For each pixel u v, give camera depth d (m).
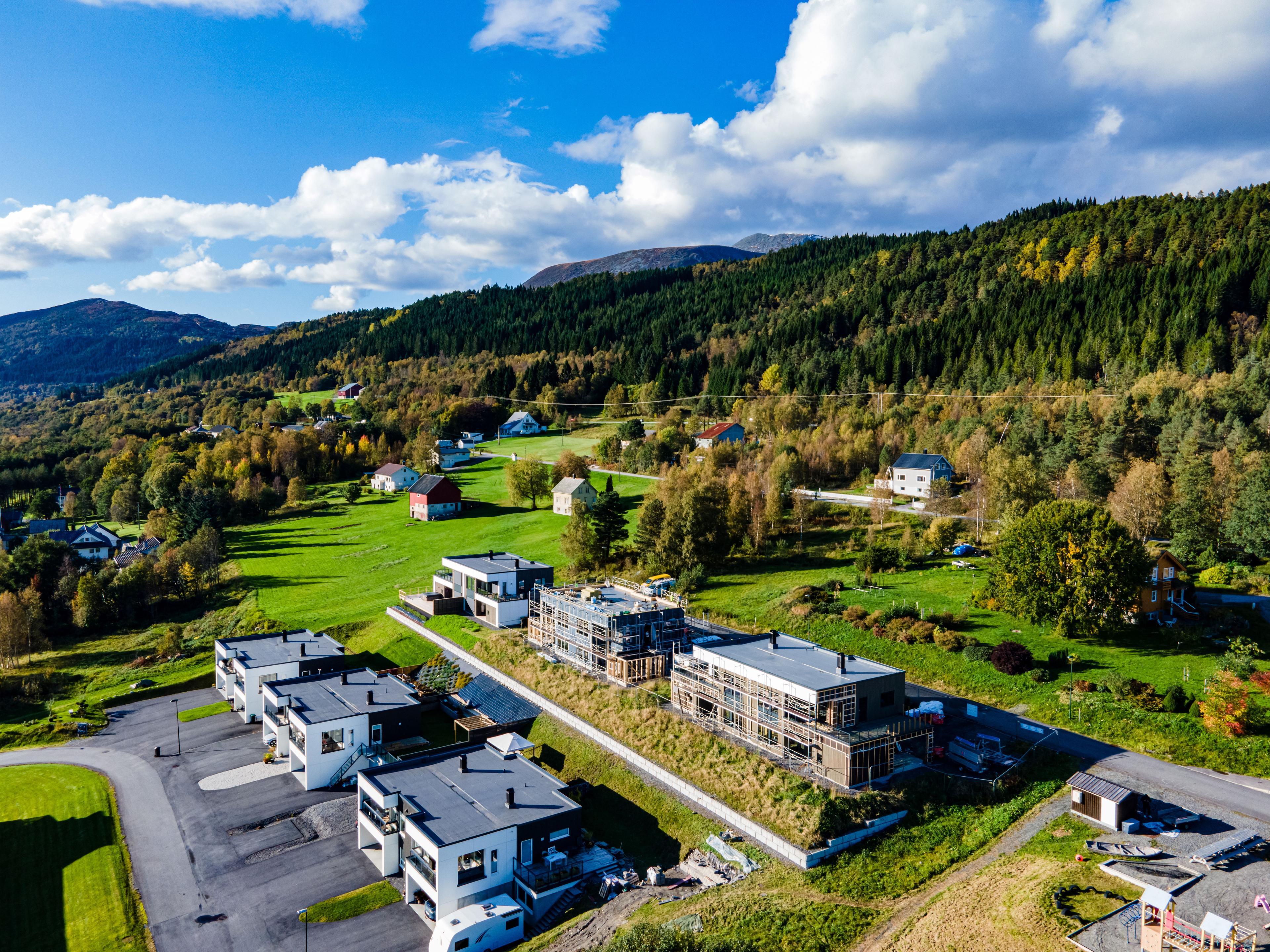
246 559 128.38
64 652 99.12
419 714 66.31
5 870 51.22
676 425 187.00
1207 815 41.53
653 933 32.19
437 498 144.12
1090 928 33.31
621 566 100.50
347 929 43.94
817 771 50.31
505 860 46.38
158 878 49.06
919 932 35.56
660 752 57.50
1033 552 65.56
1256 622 63.28
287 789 60.91
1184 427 110.69
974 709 56.09
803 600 77.88
